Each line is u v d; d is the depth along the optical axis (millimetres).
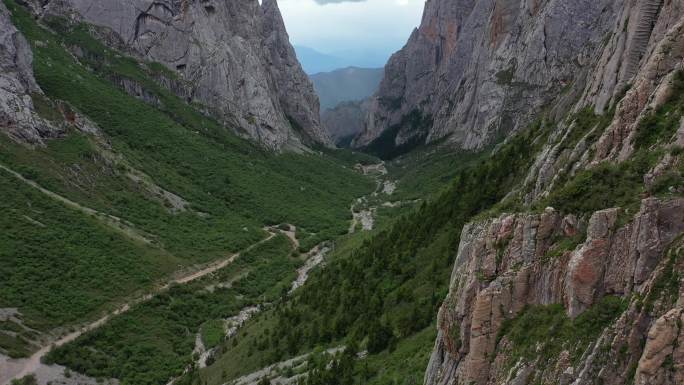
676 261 25031
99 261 103562
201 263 122625
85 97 171000
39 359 77000
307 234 157875
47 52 186375
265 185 186000
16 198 106312
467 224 44969
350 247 125875
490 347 32594
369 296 73250
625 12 48156
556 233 32469
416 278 70188
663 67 34938
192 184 165250
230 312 106062
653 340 23641
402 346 54656
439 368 37938
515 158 77500
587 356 26922
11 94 126438
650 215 26797
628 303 26531
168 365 85875
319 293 87000
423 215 90438
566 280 29875
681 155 28859
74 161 130375
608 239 28234
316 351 67625
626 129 35344
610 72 46812
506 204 51531
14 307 84125
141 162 156625
